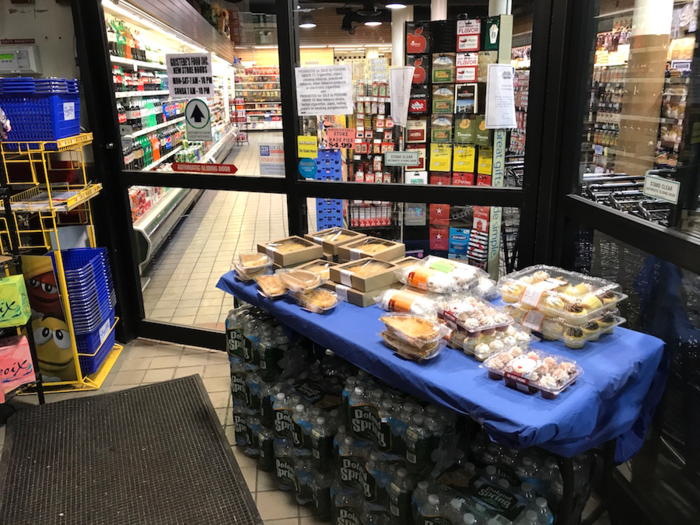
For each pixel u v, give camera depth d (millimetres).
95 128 3395
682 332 2039
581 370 1619
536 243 2781
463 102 3080
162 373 3451
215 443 2738
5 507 2324
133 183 3574
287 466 2369
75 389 3254
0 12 3242
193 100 3377
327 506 2264
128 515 2277
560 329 1829
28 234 3430
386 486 1949
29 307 2934
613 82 2346
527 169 2686
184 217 7184
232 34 3168
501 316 1839
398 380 1756
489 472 1821
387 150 3229
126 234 3719
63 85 2895
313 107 3125
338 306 2250
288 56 3027
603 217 2213
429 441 1804
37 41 3293
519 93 2811
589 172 2549
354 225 3805
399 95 3117
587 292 1891
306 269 2518
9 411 3031
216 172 3422
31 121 2816
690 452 1979
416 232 3773
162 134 3645
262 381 2525
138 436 2793
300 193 3227
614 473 2246
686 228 1828
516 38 2805
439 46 3016
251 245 6055
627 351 1792
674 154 1949
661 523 1935
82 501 2355
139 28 4246
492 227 3514
